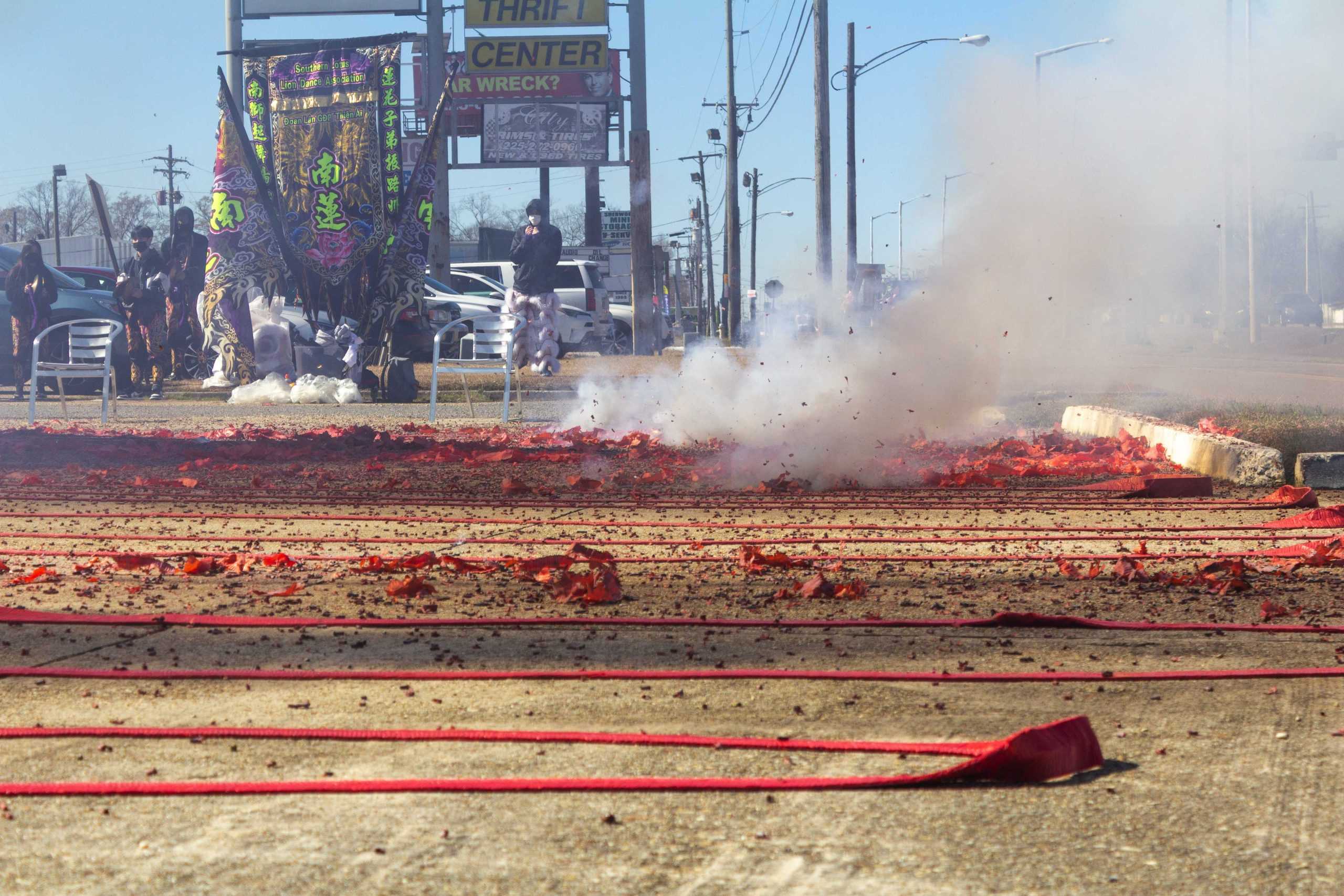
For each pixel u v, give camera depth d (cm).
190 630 1733
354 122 6806
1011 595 1969
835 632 1731
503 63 11325
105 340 5372
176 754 1214
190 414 5838
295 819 1049
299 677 1486
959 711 1358
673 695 1413
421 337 6931
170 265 7338
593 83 12475
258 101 6894
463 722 1317
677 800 1094
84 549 2403
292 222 6925
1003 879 942
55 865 958
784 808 1077
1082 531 2595
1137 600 1933
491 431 4778
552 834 1020
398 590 1953
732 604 1912
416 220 6894
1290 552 2295
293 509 2945
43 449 4112
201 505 3011
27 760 1195
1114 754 1221
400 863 962
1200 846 1003
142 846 992
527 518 2812
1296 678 1491
